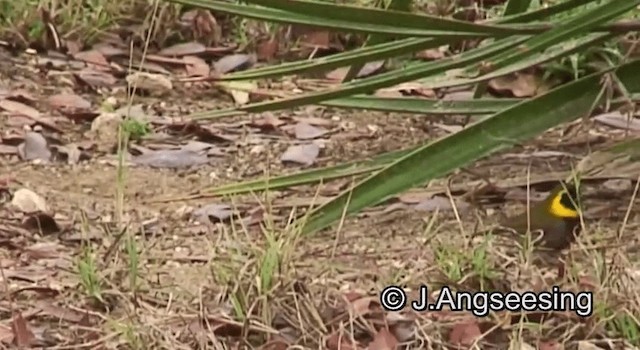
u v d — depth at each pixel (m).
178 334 5.11
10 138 7.36
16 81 8.35
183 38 9.23
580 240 5.69
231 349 5.04
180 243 6.03
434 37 5.89
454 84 6.27
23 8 9.05
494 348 5.10
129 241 5.62
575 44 6.43
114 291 5.39
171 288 5.48
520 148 7.14
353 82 6.22
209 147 7.47
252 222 6.17
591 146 7.14
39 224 6.16
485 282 5.46
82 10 9.20
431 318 5.25
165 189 6.80
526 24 5.96
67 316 5.30
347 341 5.09
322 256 5.83
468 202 6.43
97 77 8.49
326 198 6.51
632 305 5.14
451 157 5.75
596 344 5.07
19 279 5.61
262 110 6.01
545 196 6.47
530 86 8.29
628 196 6.38
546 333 5.16
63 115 7.84
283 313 5.21
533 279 5.46
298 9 5.78
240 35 9.29
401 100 6.41
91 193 6.72
